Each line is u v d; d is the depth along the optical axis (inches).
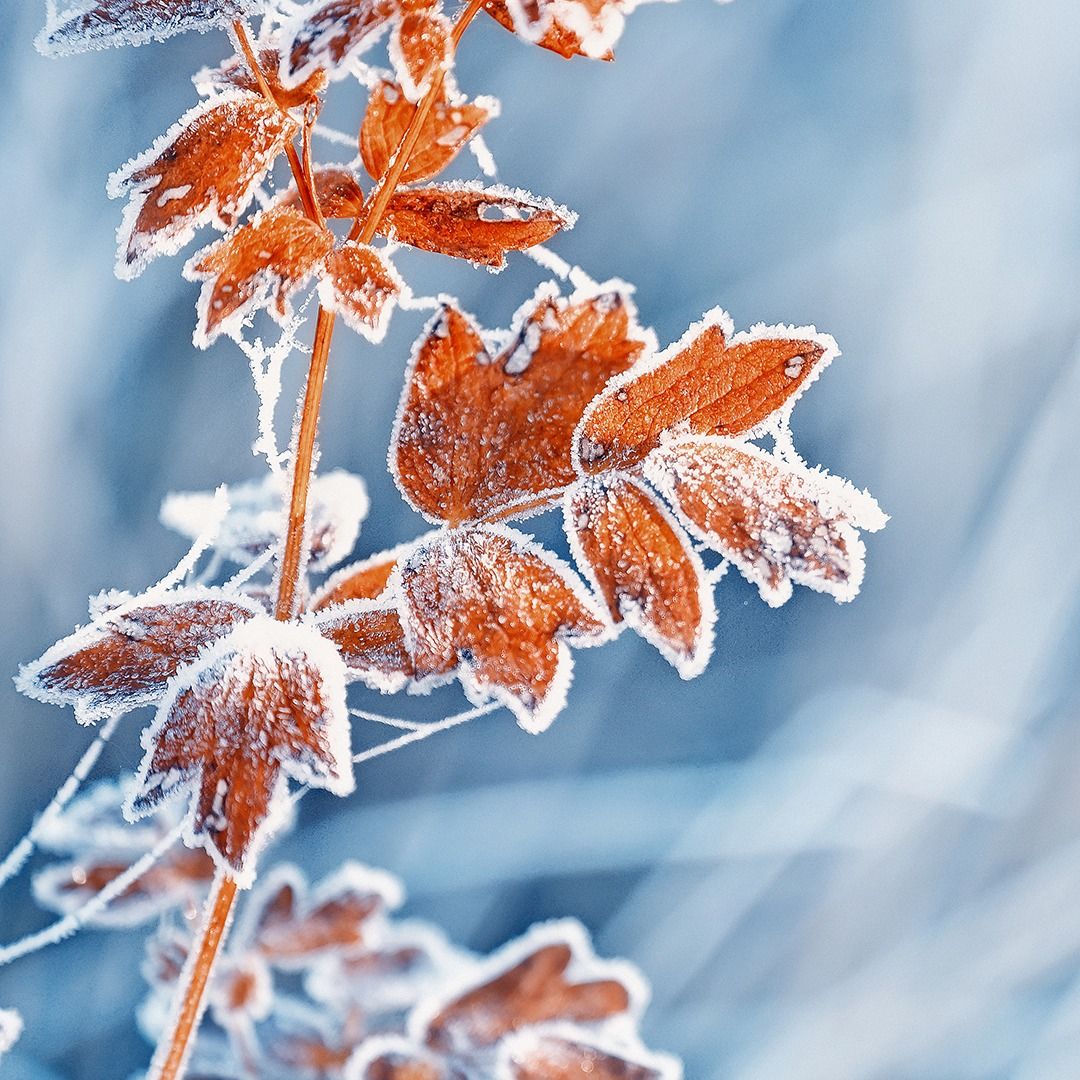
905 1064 48.1
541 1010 22.4
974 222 75.6
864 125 79.4
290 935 23.6
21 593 50.3
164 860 23.5
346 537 21.5
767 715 60.1
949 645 62.4
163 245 19.4
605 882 53.3
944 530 67.1
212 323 19.4
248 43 19.5
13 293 52.9
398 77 19.3
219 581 52.4
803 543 19.5
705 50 77.6
